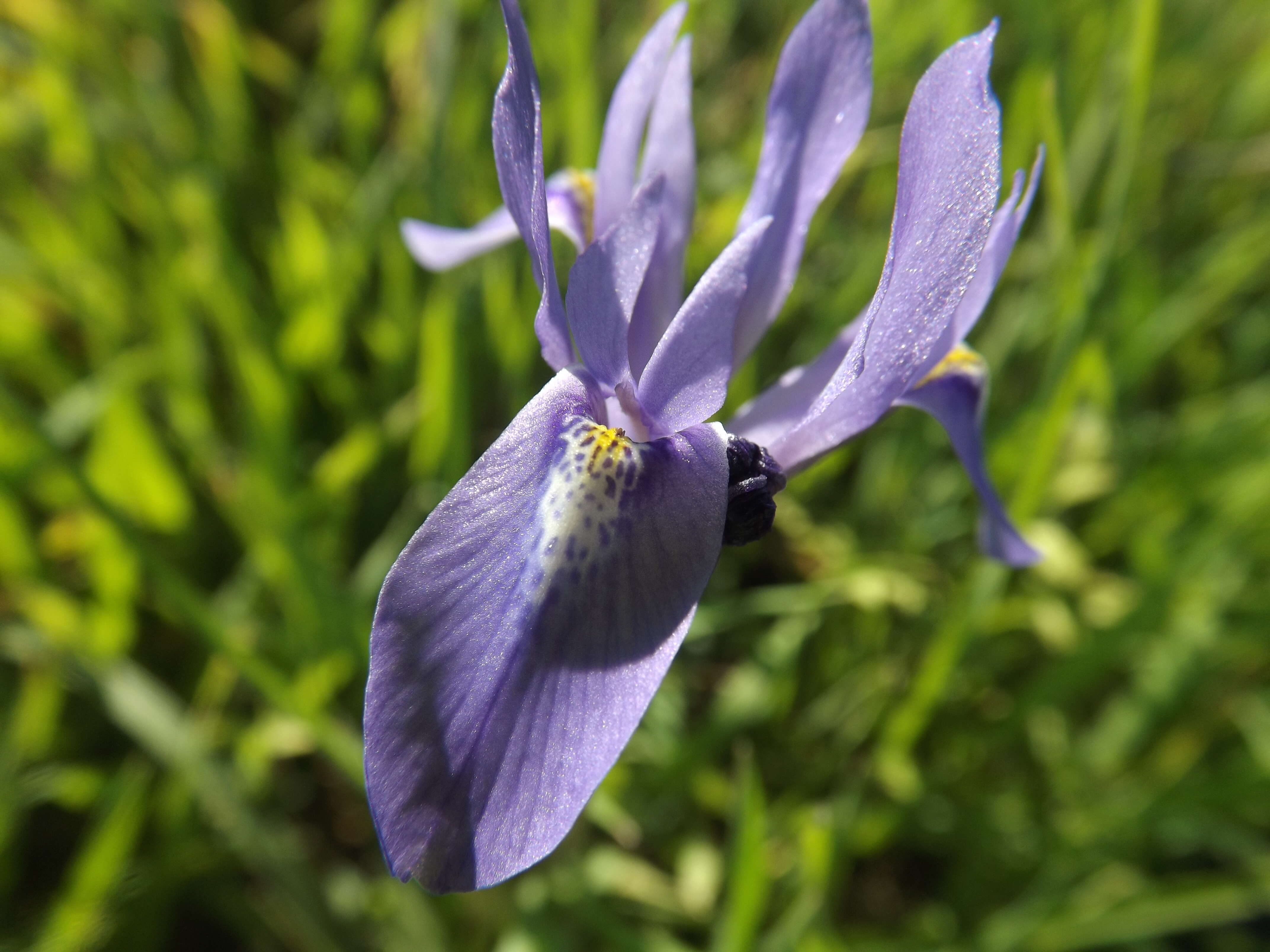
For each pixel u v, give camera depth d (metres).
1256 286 0.12
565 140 0.10
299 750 0.08
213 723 0.09
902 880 0.10
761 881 0.07
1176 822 0.09
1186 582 0.09
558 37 0.10
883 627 0.09
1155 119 0.12
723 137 0.11
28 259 0.09
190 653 0.09
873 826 0.09
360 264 0.10
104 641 0.09
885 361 0.05
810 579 0.10
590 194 0.07
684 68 0.06
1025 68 0.09
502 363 0.10
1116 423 0.10
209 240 0.10
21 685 0.09
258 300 0.10
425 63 0.10
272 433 0.09
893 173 0.10
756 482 0.05
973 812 0.09
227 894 0.08
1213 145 0.12
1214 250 0.11
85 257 0.10
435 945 0.08
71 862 0.09
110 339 0.09
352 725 0.09
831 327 0.10
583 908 0.08
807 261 0.10
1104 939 0.08
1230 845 0.09
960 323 0.05
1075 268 0.08
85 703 0.09
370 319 0.10
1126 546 0.10
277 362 0.10
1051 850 0.09
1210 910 0.08
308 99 0.11
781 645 0.09
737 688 0.09
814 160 0.06
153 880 0.08
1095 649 0.09
